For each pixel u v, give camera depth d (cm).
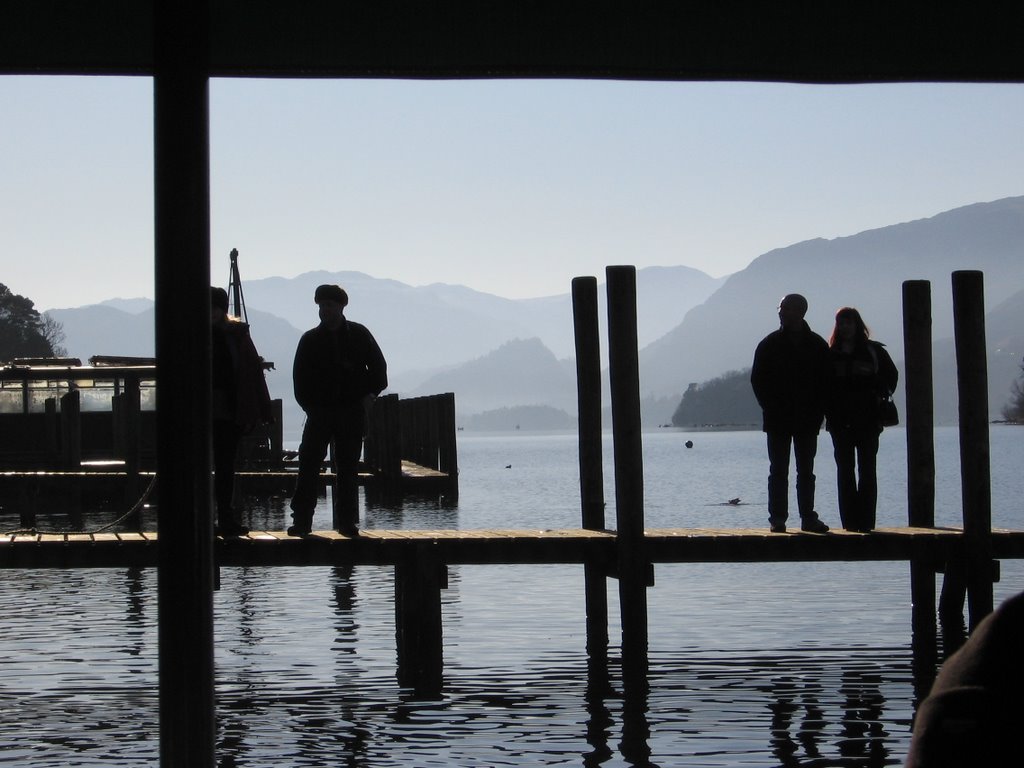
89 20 805
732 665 1370
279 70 912
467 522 3512
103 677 1327
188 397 623
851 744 1034
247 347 1344
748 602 1852
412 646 1323
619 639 1542
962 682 255
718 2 801
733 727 1093
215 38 846
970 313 1404
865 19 836
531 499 4984
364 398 1367
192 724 625
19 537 1367
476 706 1180
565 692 1236
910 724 1101
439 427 4091
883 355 1443
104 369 3850
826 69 939
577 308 1495
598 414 1487
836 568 2250
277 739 1063
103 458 3962
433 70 923
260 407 1346
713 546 1364
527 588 2019
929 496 1521
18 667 1382
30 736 1073
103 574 2277
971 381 1406
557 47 877
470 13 808
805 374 1423
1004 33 863
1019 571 2138
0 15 795
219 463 1341
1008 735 246
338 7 788
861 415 1430
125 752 1021
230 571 2302
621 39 864
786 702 1188
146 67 900
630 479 1345
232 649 1484
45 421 3816
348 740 1058
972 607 1401
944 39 876
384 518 3566
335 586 2073
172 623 624
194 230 625
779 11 818
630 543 1344
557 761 988
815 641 1522
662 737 1062
